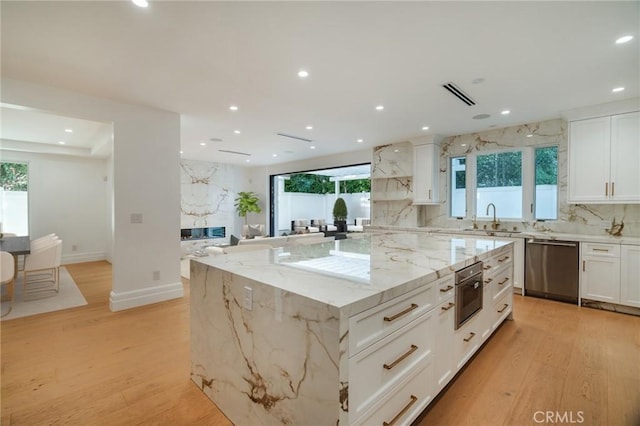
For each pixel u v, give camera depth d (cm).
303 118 426
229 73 282
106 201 702
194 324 208
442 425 168
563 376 216
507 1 182
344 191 1386
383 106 372
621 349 257
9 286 403
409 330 154
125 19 199
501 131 485
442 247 269
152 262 383
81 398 192
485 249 258
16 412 178
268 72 279
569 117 391
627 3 183
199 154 732
